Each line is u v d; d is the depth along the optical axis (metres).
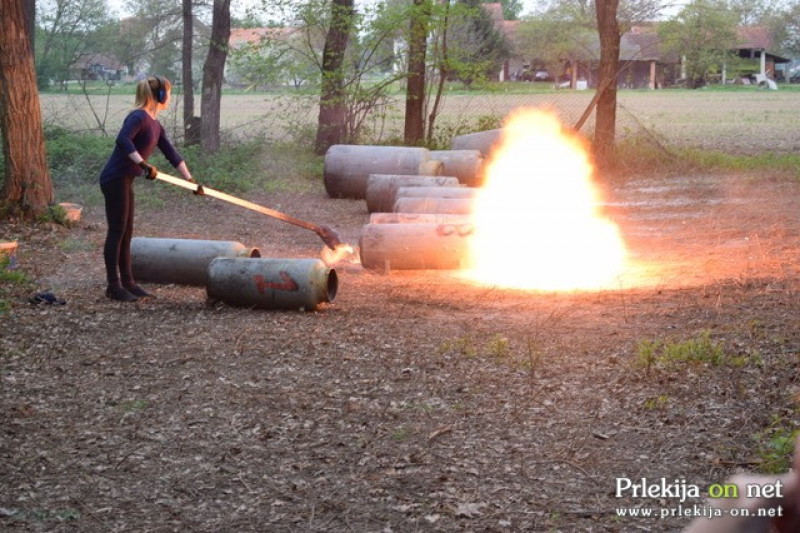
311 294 7.86
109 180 8.24
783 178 17.61
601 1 19.47
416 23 20.48
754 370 5.93
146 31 23.30
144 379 6.16
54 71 31.17
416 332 7.21
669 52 79.75
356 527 4.04
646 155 19.45
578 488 4.40
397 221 10.63
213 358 6.61
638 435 5.02
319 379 6.10
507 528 3.99
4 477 4.58
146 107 8.26
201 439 5.10
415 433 5.13
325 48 21.11
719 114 43.31
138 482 4.54
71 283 9.24
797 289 8.08
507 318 7.62
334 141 21.30
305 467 4.70
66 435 5.16
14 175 12.62
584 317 7.57
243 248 9.18
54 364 6.50
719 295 8.00
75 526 4.06
